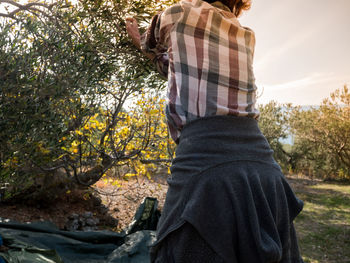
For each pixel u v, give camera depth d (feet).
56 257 7.27
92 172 11.10
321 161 41.37
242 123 2.77
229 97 2.83
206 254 2.34
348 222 17.40
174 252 2.41
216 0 3.31
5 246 7.32
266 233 2.39
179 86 2.84
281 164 42.47
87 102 7.97
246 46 3.19
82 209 13.15
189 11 2.97
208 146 2.57
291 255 2.75
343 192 28.48
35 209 11.50
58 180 11.57
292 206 2.80
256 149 2.75
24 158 6.90
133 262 7.84
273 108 39.65
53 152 8.04
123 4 6.35
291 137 44.70
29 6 6.57
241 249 2.32
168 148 11.39
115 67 7.58
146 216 10.61
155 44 3.72
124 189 17.03
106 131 9.72
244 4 3.59
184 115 2.78
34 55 6.23
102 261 8.22
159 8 6.87
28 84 5.84
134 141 11.52
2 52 5.68
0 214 10.30
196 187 2.46
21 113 6.03
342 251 12.86
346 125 36.55
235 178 2.48
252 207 2.39
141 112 10.55
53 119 6.73
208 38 2.95
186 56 2.87
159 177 22.41
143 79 8.55
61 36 6.48
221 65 2.89
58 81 6.12
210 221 2.36
